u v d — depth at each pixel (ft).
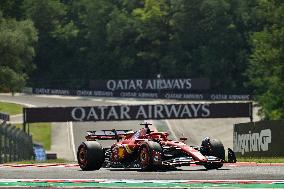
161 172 153.58
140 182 121.60
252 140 301.02
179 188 109.50
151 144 157.99
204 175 138.92
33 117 606.55
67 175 148.15
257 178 129.08
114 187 113.60
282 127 270.87
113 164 175.22
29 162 298.35
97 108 614.75
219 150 165.58
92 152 170.09
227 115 609.83
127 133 178.91
